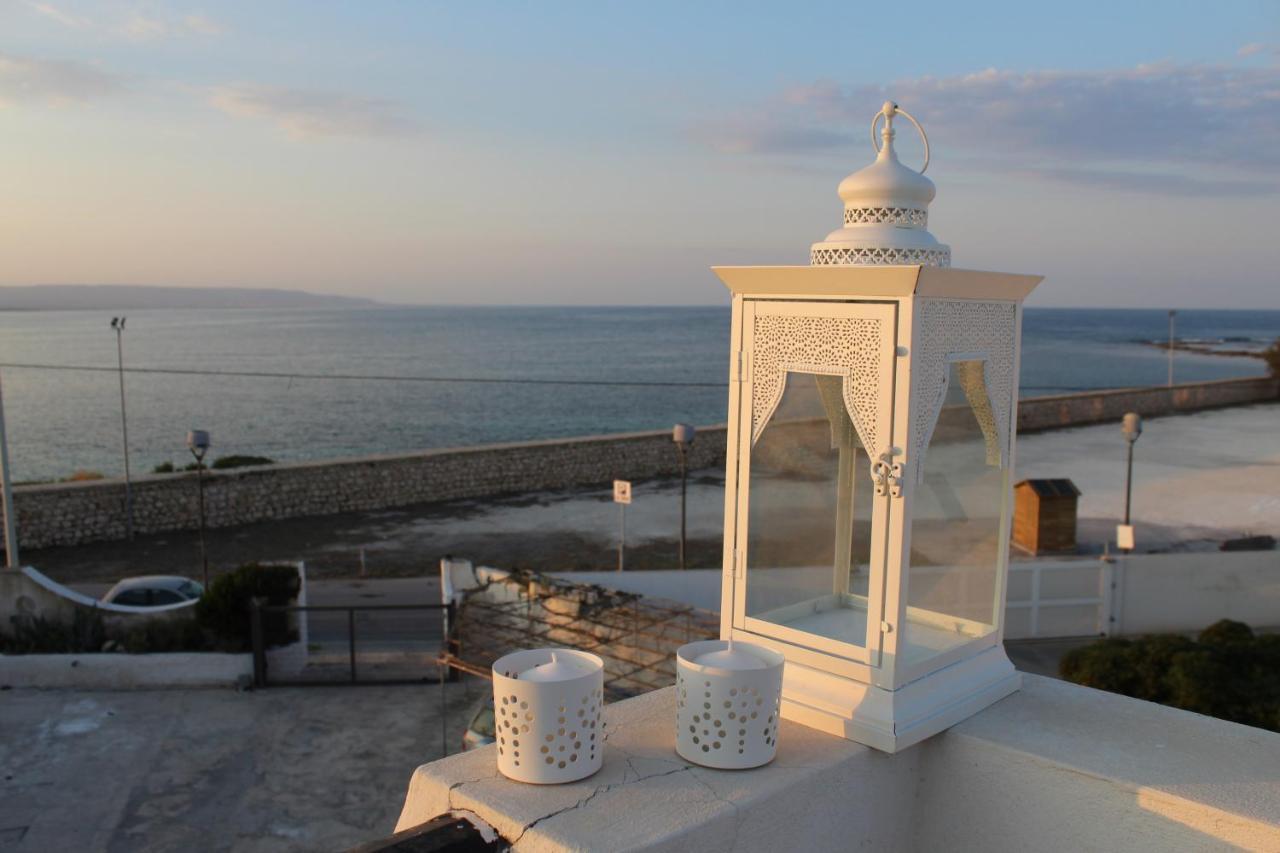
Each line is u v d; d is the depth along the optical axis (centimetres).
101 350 12838
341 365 10569
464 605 1141
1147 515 2630
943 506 259
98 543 2298
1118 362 11688
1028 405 4641
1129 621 1455
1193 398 5581
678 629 1029
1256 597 1456
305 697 1198
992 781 251
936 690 261
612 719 258
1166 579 1450
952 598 270
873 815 248
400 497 2798
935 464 253
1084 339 17500
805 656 265
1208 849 215
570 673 215
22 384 8381
